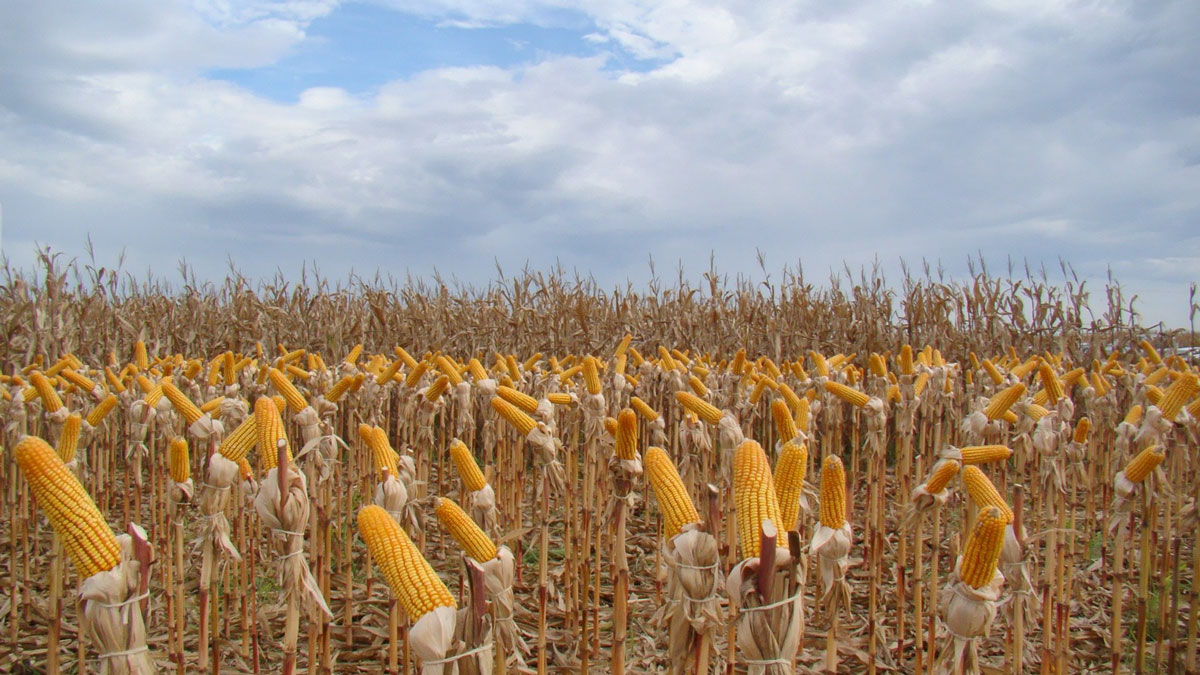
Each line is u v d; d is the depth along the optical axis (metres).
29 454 3.01
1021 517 4.90
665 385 12.83
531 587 8.41
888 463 15.18
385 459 4.76
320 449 6.43
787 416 4.79
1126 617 7.97
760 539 3.03
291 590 4.19
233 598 7.50
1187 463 9.29
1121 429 7.19
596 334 20.20
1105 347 18.11
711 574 3.34
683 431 7.69
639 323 20.41
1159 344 18.34
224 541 4.89
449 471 12.88
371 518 3.00
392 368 8.77
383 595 8.07
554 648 6.88
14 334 12.54
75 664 6.82
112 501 11.40
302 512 4.22
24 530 7.67
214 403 6.98
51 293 12.94
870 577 5.96
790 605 3.07
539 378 11.26
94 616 3.16
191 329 19.39
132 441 7.60
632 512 11.76
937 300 19.39
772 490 3.23
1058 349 18.39
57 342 13.27
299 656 6.94
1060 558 6.30
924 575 8.46
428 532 9.96
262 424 4.26
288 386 6.26
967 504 6.29
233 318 19.52
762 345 19.62
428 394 7.27
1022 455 6.90
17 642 6.98
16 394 7.45
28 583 7.69
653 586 8.59
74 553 3.11
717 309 20.19
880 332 19.27
